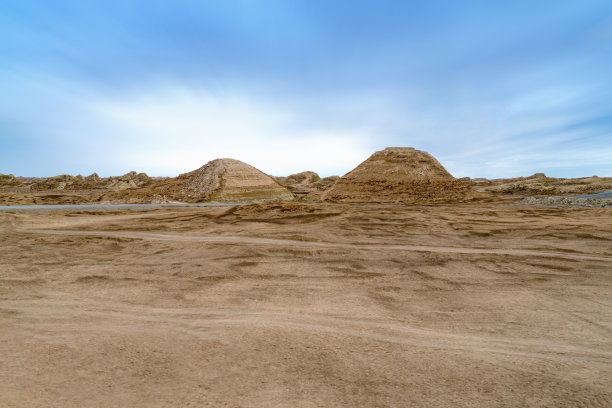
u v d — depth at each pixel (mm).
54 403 2512
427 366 3242
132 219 18938
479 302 5723
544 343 3971
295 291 6352
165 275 7496
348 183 39594
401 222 16109
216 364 3209
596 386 2908
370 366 3223
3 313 4910
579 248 10258
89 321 4570
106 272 7746
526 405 2594
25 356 3326
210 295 6047
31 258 9336
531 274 7652
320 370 3121
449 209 23297
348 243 11391
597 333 4336
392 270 8039
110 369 3082
